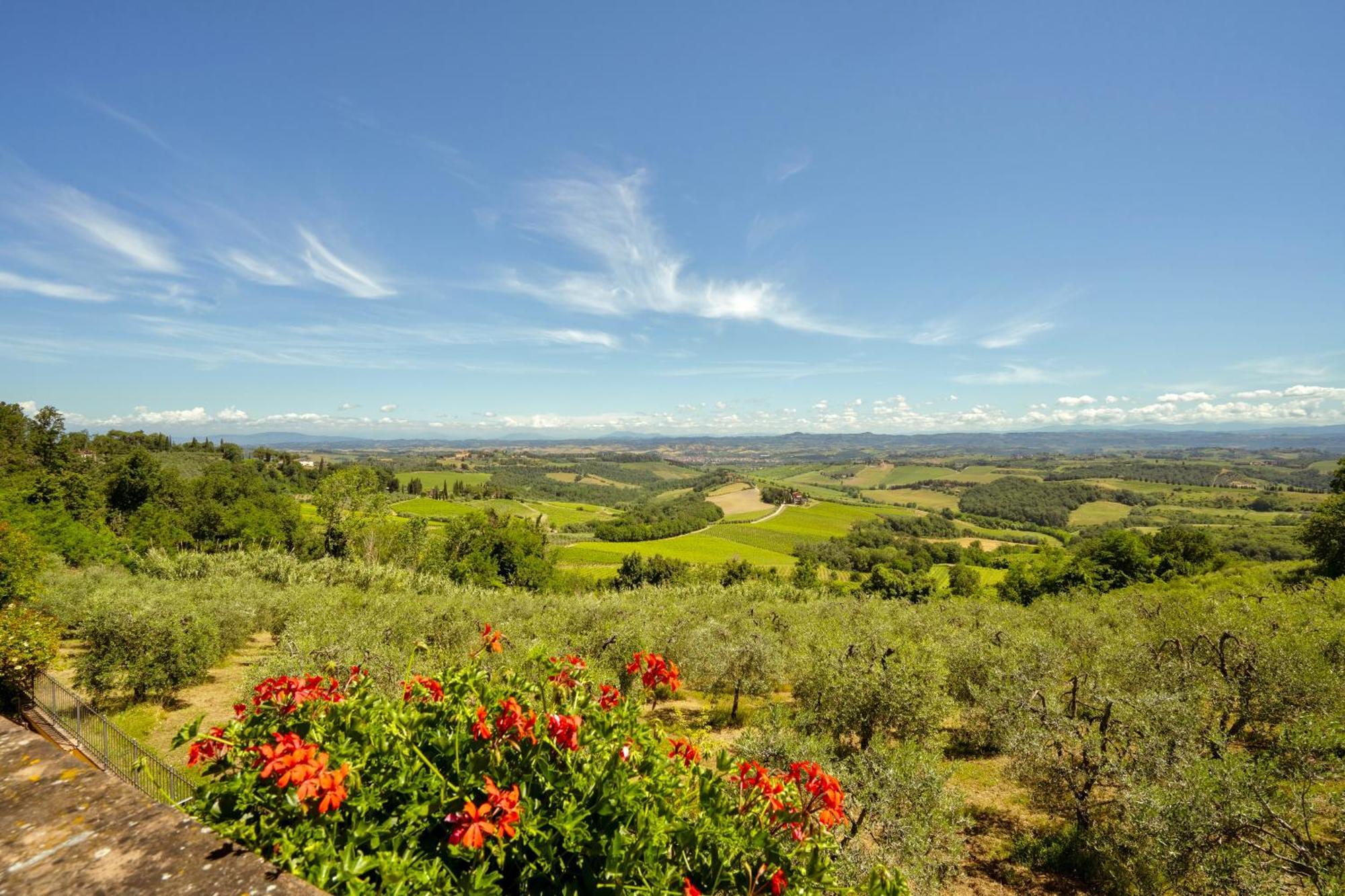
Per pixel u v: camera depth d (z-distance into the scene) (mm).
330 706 2723
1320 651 11523
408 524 61625
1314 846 5984
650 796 2615
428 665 11023
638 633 16688
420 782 2412
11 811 1610
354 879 1954
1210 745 8688
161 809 1706
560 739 2645
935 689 11141
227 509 58375
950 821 8133
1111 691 10164
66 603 22281
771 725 9312
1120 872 7586
